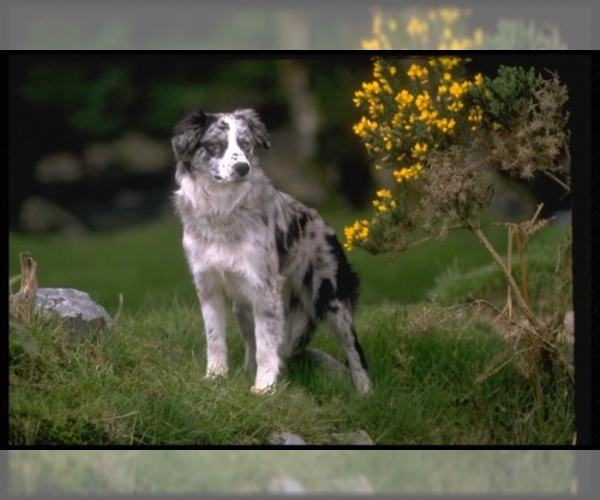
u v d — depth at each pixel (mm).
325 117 14977
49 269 12727
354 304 6520
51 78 15086
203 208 5871
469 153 5672
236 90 15188
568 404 5934
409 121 5781
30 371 5074
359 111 14867
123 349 5598
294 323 6500
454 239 12438
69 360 5266
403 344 6543
